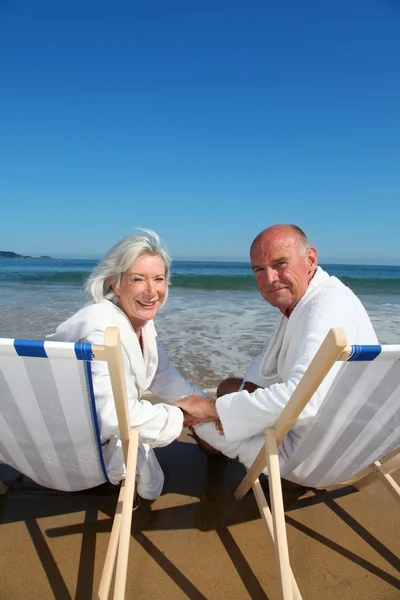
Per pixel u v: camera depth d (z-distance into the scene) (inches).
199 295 508.1
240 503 91.4
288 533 81.6
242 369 183.5
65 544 77.0
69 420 61.4
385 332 266.4
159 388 106.4
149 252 82.2
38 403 59.0
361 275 1193.4
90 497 91.4
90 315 77.6
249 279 755.4
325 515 87.1
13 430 64.2
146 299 82.7
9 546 76.2
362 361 54.2
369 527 83.7
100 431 69.4
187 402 86.2
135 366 80.7
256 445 78.6
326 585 69.4
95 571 70.8
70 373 54.1
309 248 88.0
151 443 77.3
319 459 73.8
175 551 76.4
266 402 70.0
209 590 68.2
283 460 78.0
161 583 69.2
